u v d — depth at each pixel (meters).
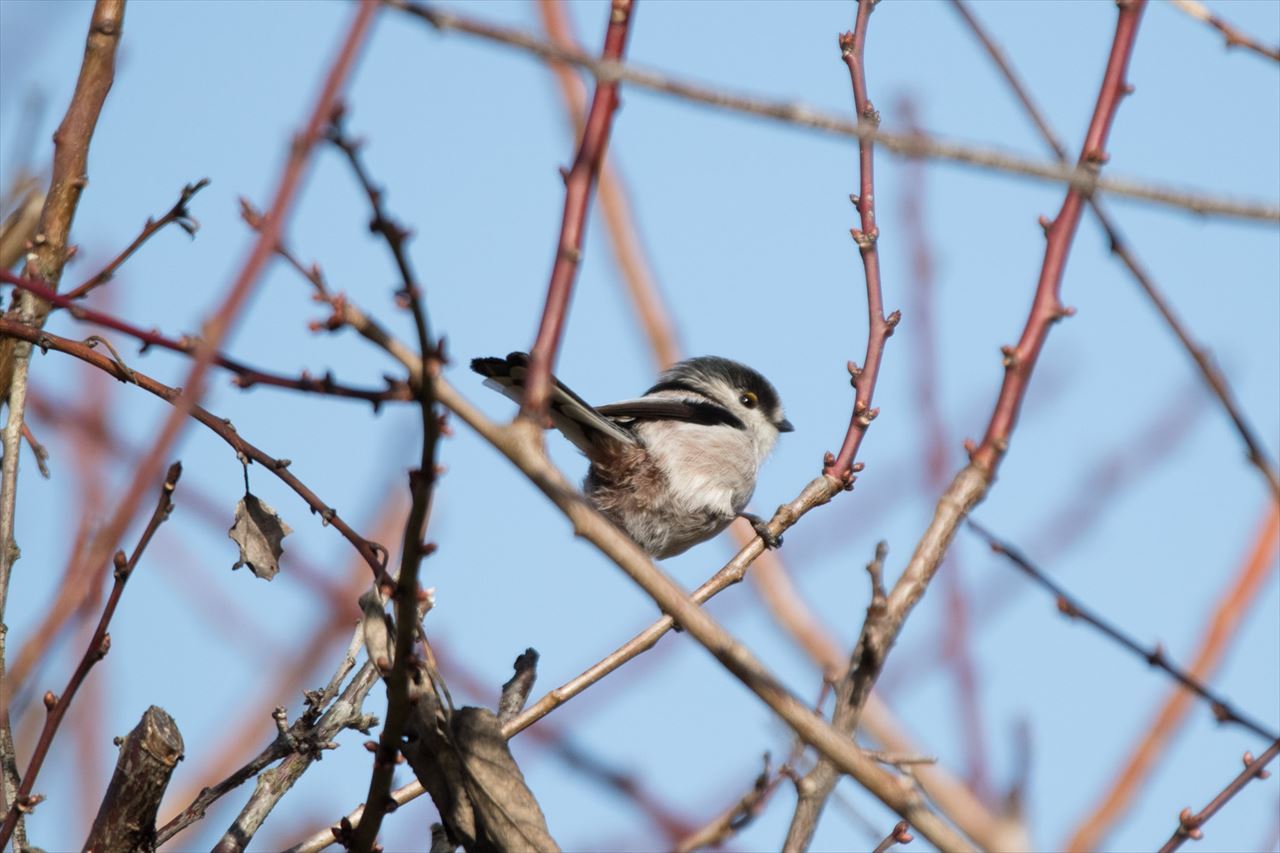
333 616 8.04
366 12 4.30
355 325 5.26
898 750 6.38
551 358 5.44
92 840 7.01
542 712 7.62
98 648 6.77
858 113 8.53
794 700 5.23
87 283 7.97
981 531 6.63
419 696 6.58
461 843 6.68
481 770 6.62
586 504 5.41
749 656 5.32
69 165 8.20
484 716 6.68
